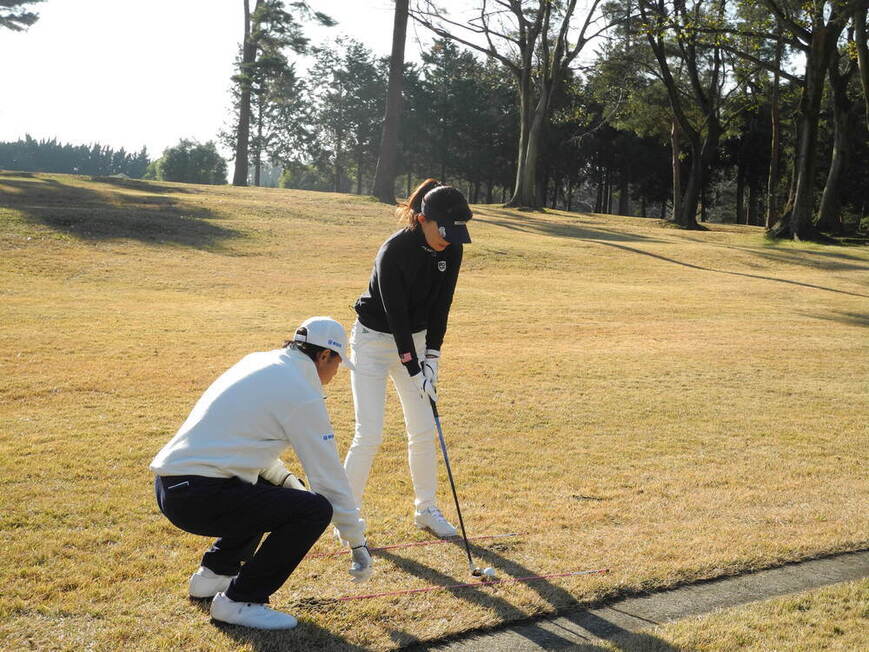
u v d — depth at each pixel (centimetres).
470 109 6341
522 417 730
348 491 342
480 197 8275
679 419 740
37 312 1180
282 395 326
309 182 8444
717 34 3067
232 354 966
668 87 3644
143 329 1101
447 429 682
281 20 4378
